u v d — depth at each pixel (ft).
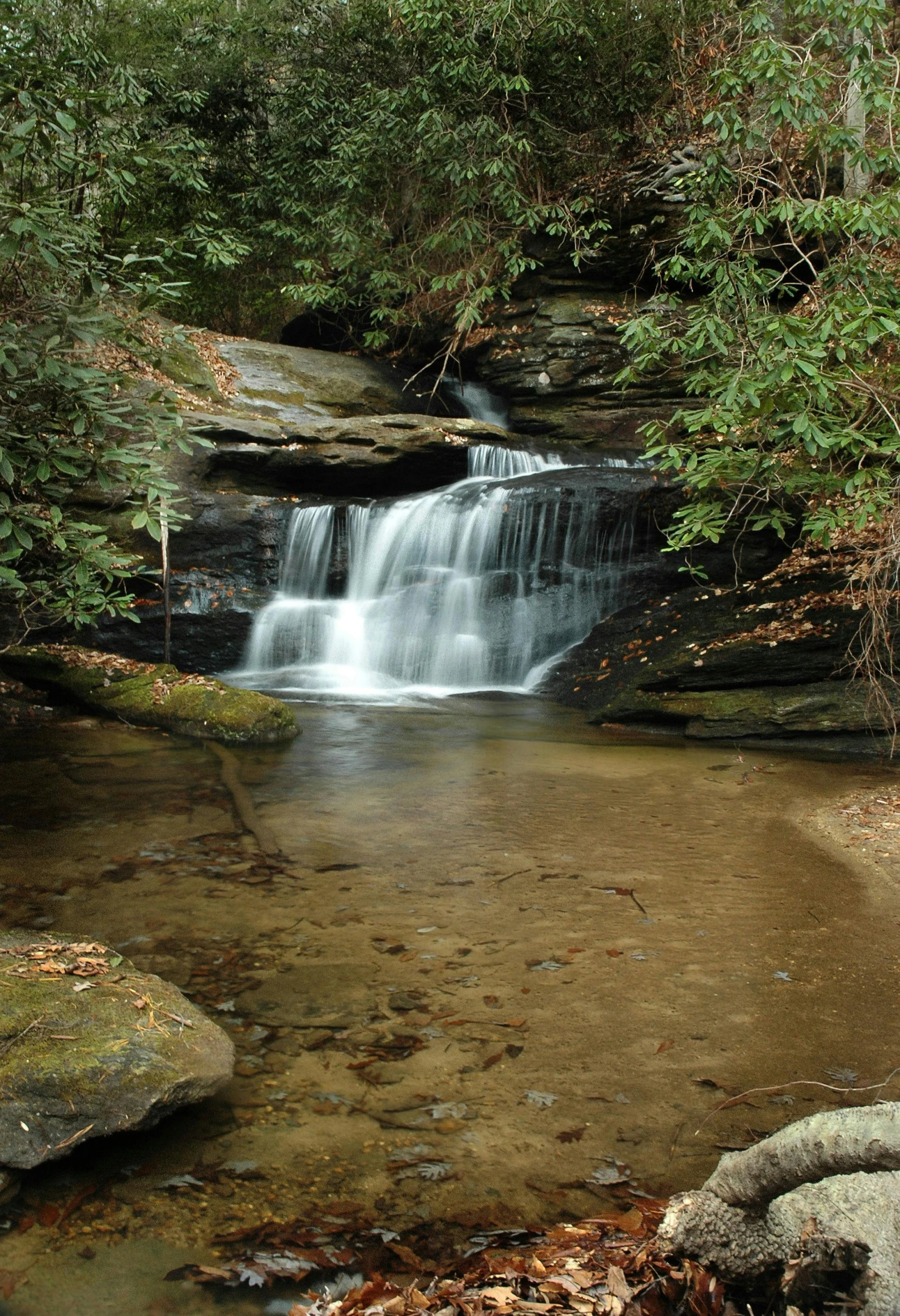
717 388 26.18
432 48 56.59
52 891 16.70
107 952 13.01
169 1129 10.18
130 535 39.96
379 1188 9.30
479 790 23.93
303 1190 9.26
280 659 41.65
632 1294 7.66
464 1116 10.43
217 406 50.31
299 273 72.79
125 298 22.74
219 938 14.90
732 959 14.40
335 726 31.96
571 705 36.24
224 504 42.73
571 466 51.62
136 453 19.97
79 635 38.83
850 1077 11.21
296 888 17.06
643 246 57.11
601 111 58.95
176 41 67.31
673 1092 10.93
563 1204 9.10
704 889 17.29
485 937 15.12
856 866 18.56
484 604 42.09
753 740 30.71
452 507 42.96
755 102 36.24
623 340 30.22
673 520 41.22
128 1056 10.18
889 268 33.76
